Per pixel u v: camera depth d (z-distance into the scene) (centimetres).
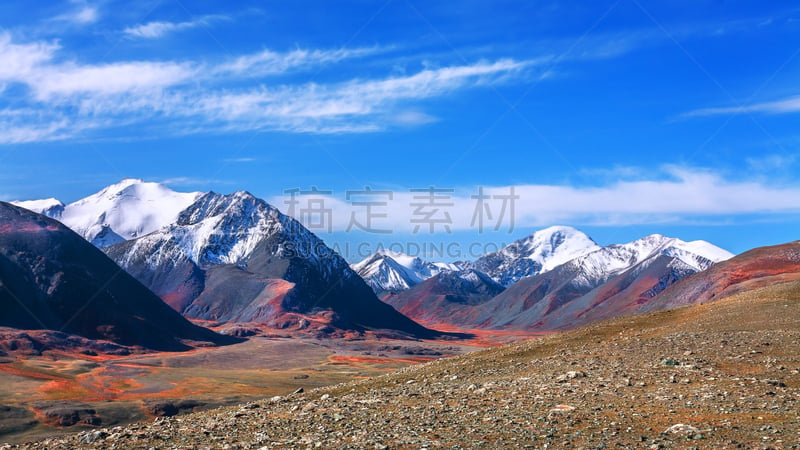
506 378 3228
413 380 3659
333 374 15125
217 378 13338
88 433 2430
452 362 4200
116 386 11912
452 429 2212
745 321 4106
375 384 3678
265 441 2175
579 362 3416
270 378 13725
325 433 2258
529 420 2264
